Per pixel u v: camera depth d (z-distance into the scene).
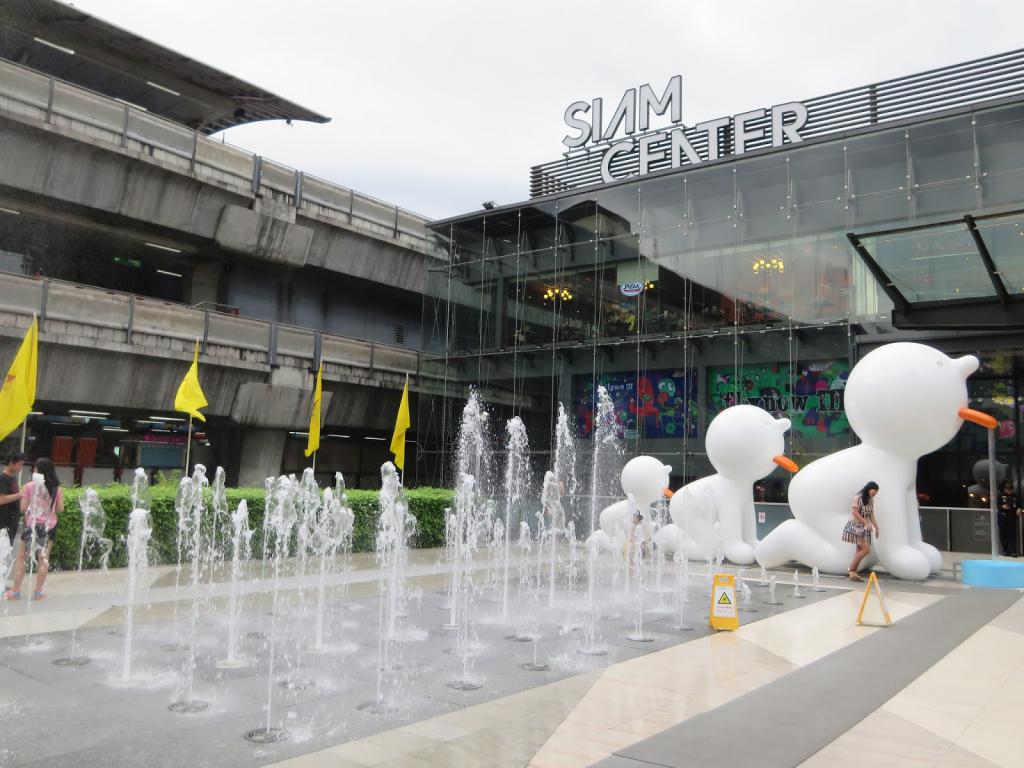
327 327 28.92
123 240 23.06
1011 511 17.62
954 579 13.51
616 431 22.55
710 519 15.84
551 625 9.12
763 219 20.70
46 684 6.24
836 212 19.61
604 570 14.75
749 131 22.61
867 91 20.86
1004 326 14.88
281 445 25.09
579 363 23.56
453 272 26.94
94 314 18.84
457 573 12.66
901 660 7.37
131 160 20.06
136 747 4.82
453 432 25.97
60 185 19.42
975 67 19.53
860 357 18.89
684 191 22.14
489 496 24.69
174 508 13.77
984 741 4.98
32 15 21.42
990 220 13.60
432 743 4.91
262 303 26.80
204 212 22.38
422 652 7.57
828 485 13.66
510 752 4.75
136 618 8.91
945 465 19.48
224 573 12.73
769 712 5.62
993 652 7.71
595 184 23.94
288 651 7.46
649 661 7.31
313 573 13.23
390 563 15.03
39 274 21.67
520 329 25.03
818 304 19.56
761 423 15.38
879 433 13.30
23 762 4.56
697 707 5.75
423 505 18.30
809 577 13.64
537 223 25.09
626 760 4.59
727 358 20.84
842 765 4.54
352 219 26.27
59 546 12.33
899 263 17.59
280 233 24.31
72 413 21.36
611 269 23.30
